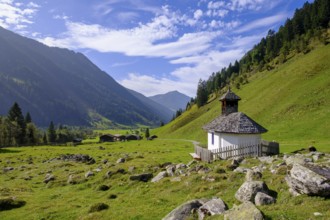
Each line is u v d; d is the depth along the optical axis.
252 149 42.88
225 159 39.22
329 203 14.80
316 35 188.50
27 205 26.38
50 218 22.03
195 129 168.00
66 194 30.03
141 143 133.38
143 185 29.25
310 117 88.94
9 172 50.28
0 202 25.81
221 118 52.34
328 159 28.78
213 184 23.88
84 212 22.28
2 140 149.62
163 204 22.02
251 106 138.38
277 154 41.59
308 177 16.23
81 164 51.97
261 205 16.92
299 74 135.62
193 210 17.09
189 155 58.59
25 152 98.25
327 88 103.62
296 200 16.08
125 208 22.08
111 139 189.25
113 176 34.22
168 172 32.00
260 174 23.08
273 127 95.12
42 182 37.72
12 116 165.25
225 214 14.99
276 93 130.62
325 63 130.38
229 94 53.50
